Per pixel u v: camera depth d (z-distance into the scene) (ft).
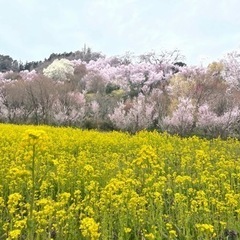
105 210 20.03
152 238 16.92
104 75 198.70
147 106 116.88
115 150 49.42
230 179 33.63
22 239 19.21
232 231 21.43
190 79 137.39
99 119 130.11
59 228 18.79
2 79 203.10
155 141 56.08
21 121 135.33
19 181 25.59
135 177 30.40
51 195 25.77
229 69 146.92
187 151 46.65
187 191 27.09
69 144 48.75
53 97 132.98
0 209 22.66
